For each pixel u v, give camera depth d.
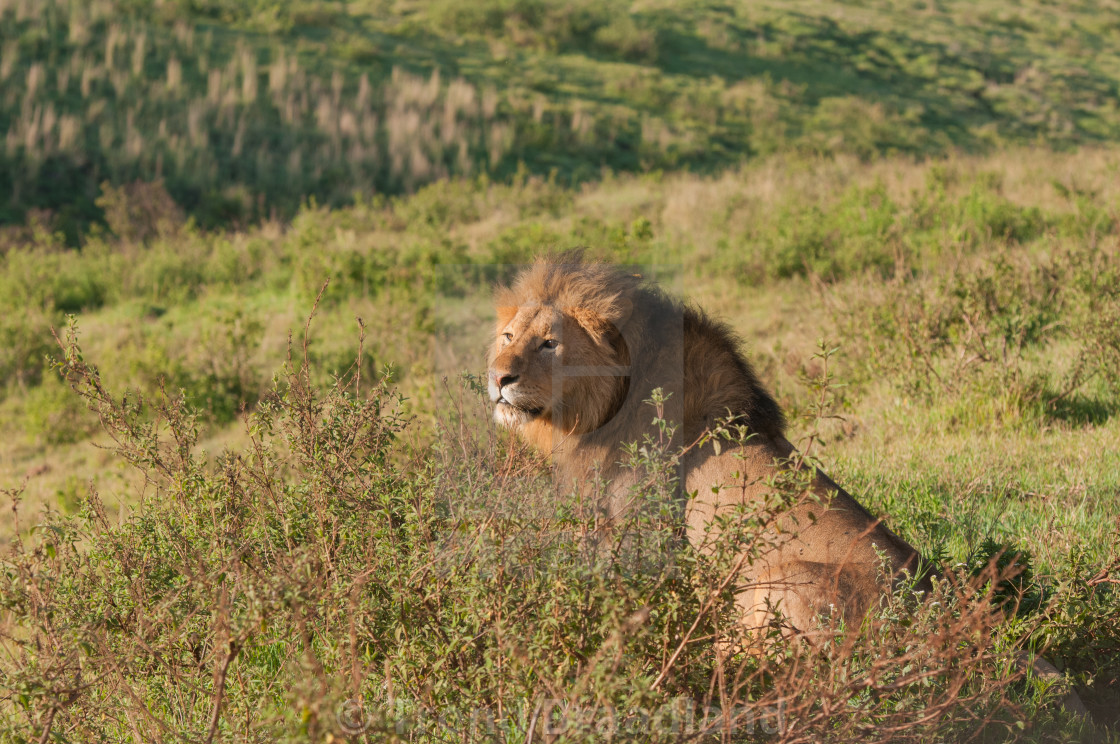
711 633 4.95
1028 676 5.63
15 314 23.73
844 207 24.05
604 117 51.84
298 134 44.72
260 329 20.48
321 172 41.91
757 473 6.41
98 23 50.03
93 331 23.17
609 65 61.06
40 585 5.32
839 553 6.19
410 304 20.84
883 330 13.88
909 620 5.57
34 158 37.97
